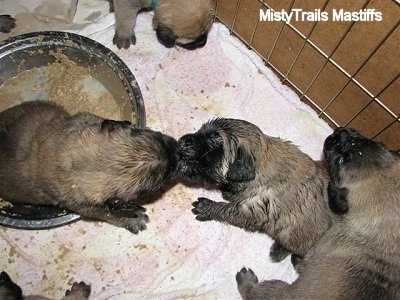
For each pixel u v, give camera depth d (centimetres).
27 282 62
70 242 64
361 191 52
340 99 65
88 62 69
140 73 73
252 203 58
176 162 53
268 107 72
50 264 63
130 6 68
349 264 52
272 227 58
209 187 67
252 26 69
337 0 53
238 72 73
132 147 51
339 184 53
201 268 64
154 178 51
